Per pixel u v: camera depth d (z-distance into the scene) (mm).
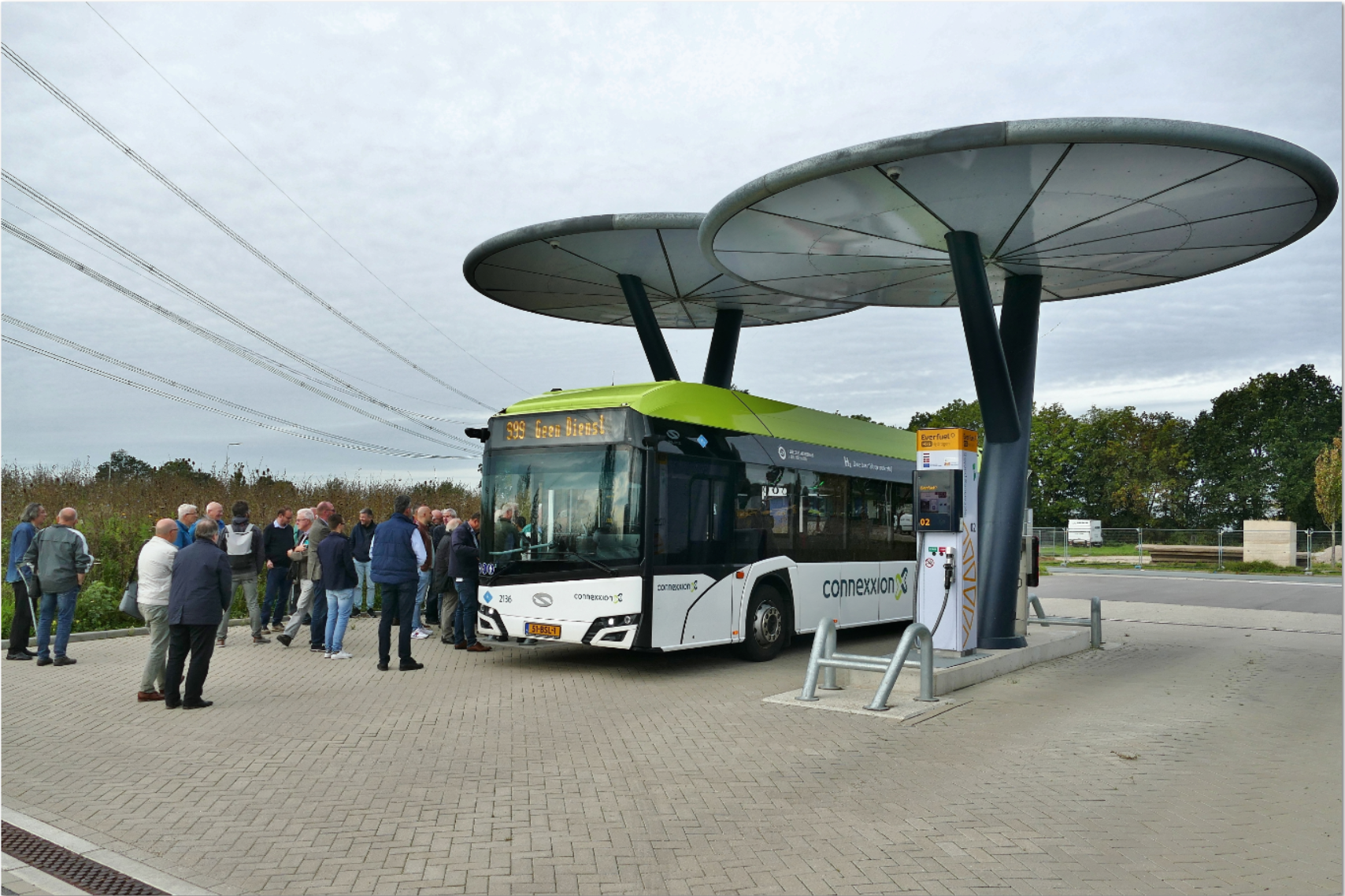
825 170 9383
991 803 5820
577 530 10719
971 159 9016
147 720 8141
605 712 8664
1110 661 12312
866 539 14352
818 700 9180
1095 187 9750
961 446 10805
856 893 4414
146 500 18750
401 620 10984
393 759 6902
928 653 9133
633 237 14516
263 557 13234
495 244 15039
